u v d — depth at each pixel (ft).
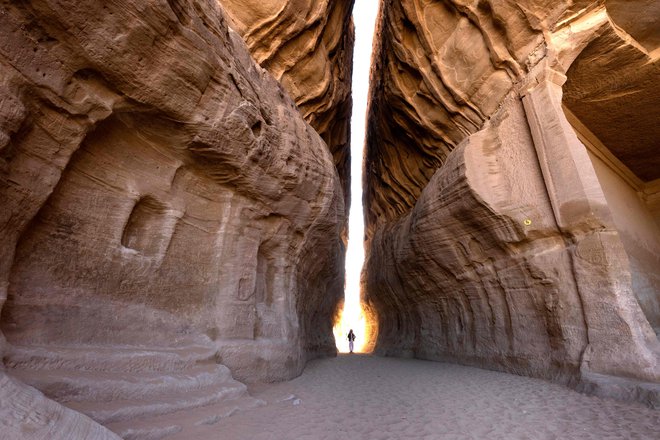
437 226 33.17
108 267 14.28
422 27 36.22
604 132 32.04
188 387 13.80
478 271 30.78
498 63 29.53
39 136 11.22
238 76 18.72
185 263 18.21
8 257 10.32
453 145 38.01
